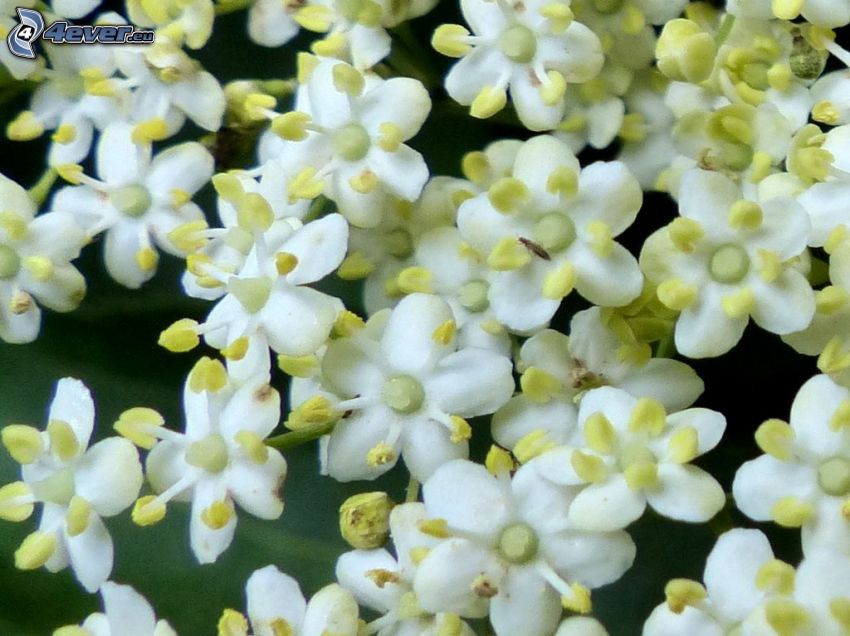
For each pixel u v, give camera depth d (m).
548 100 0.12
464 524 0.11
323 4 0.12
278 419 0.11
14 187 0.12
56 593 0.12
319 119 0.12
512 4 0.12
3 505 0.12
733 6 0.12
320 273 0.11
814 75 0.12
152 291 0.13
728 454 0.12
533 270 0.11
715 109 0.12
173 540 0.12
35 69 0.12
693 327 0.11
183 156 0.12
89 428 0.12
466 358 0.11
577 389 0.11
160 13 0.12
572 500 0.11
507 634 0.11
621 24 0.12
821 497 0.11
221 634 0.11
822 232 0.11
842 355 0.11
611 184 0.11
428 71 0.12
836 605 0.11
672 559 0.12
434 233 0.12
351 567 0.11
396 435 0.11
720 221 0.11
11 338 0.12
